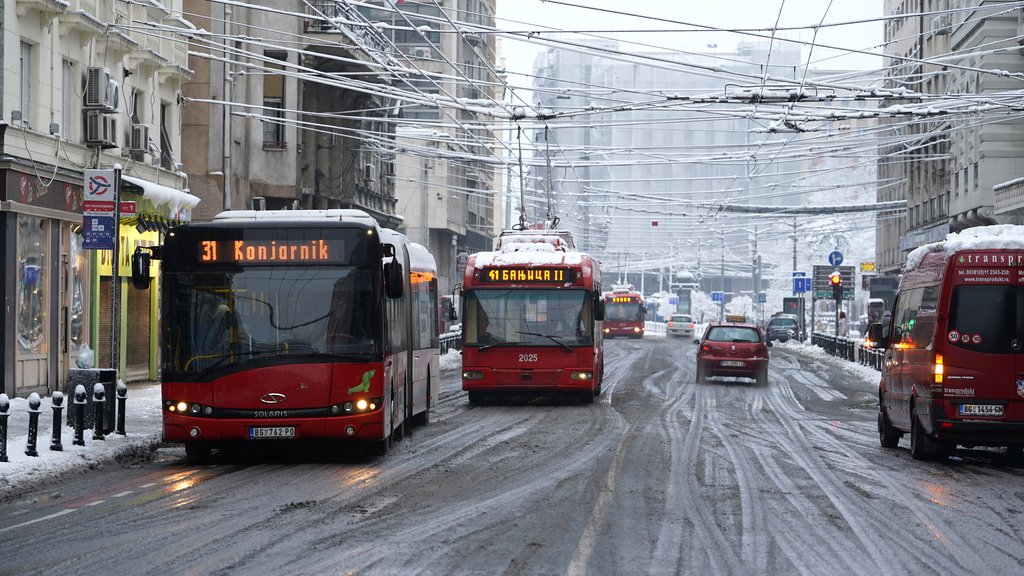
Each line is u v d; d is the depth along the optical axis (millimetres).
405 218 79500
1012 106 25781
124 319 31469
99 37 28719
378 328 16750
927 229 66000
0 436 14945
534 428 22234
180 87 35750
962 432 16656
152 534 10773
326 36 43094
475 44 84062
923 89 63656
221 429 16375
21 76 25297
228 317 16562
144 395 27562
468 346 28062
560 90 26703
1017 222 47844
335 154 50125
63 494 13539
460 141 34594
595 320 28750
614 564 9430
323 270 16719
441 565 9328
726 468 16047
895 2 74688
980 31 49938
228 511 12141
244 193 42250
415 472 15531
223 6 39469
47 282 26531
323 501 12852
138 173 31625
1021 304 16656
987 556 10023
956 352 16703
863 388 36500
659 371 44219
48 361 26609
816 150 35312
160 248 16781
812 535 10891
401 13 23484
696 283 123500
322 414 16453
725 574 9117
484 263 28312
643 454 17688
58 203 26812
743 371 36375
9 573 9109
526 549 10031
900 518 11969
